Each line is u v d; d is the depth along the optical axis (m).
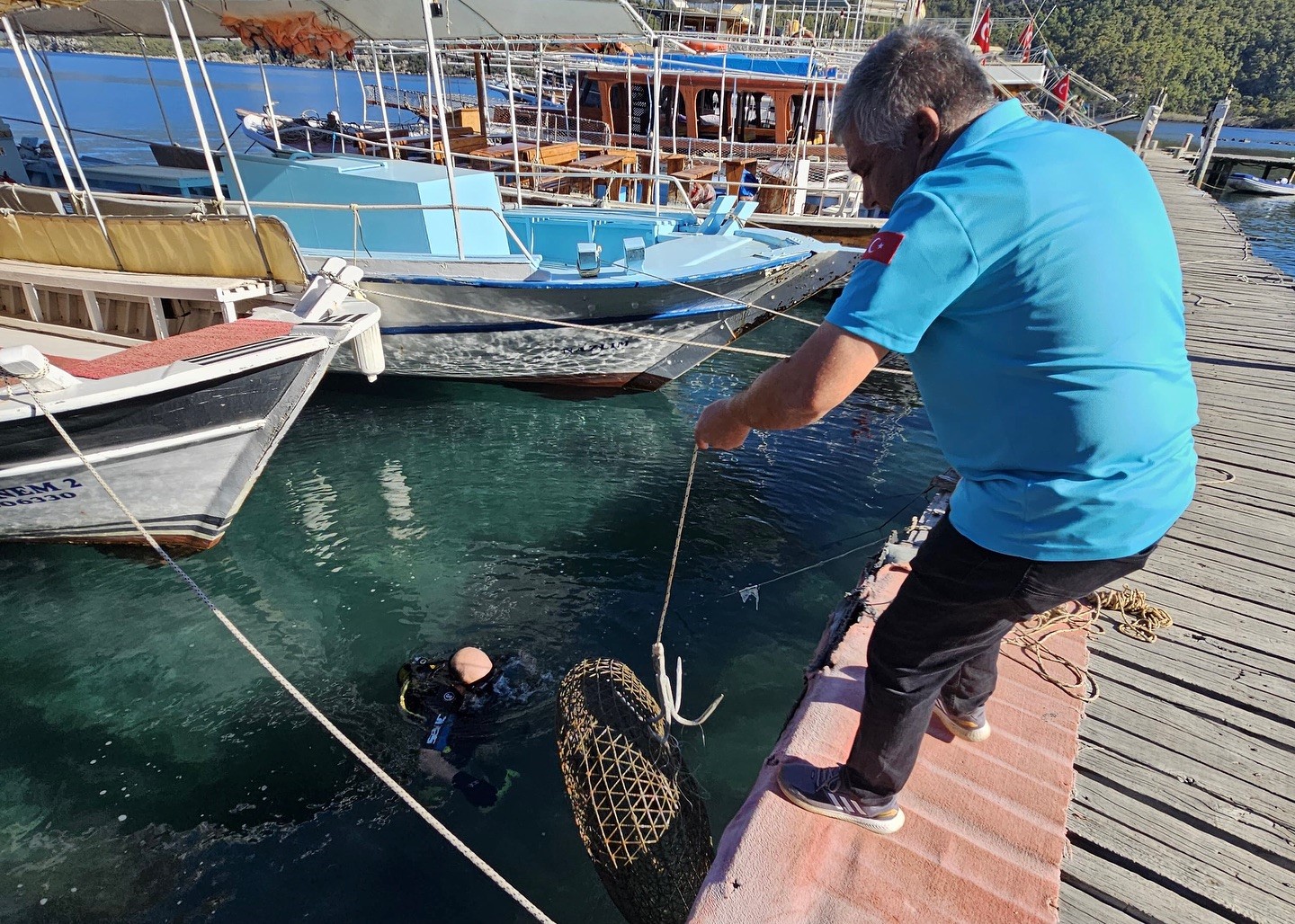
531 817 3.38
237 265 5.52
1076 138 1.26
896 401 8.23
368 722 3.92
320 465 6.60
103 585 4.99
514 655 4.32
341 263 5.21
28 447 4.20
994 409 1.33
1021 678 2.69
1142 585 3.50
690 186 11.10
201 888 3.05
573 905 3.02
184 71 5.04
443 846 3.25
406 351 7.15
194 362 4.36
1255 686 2.83
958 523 1.47
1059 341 1.21
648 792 2.02
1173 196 18.02
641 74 13.34
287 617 4.72
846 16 14.11
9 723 3.88
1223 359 6.87
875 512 6.01
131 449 4.42
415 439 7.09
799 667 4.36
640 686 2.42
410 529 5.69
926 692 1.66
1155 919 1.96
